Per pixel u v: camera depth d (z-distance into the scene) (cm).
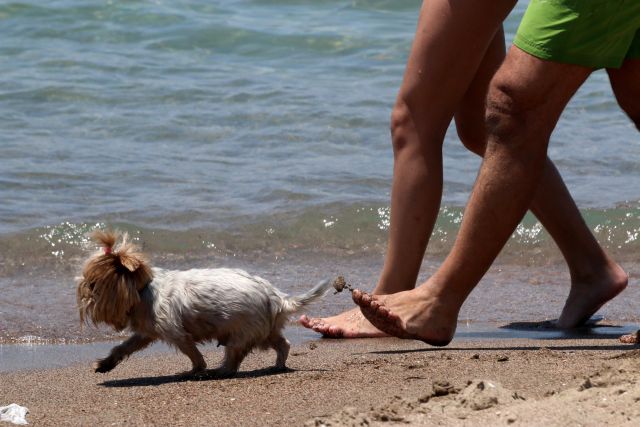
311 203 1072
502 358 569
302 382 527
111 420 463
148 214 1033
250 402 486
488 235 584
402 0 2011
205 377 556
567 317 736
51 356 642
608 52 554
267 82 1578
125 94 1494
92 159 1219
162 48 1756
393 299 613
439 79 643
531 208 749
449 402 437
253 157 1252
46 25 1806
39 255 927
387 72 1645
